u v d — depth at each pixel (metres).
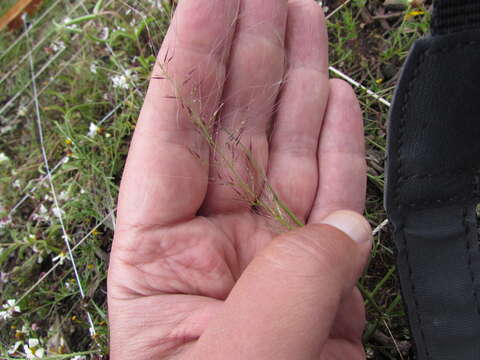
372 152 0.21
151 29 0.26
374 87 0.22
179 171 0.15
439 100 0.11
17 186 0.27
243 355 0.10
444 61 0.11
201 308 0.14
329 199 0.18
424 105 0.11
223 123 0.17
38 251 0.24
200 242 0.15
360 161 0.18
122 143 0.24
